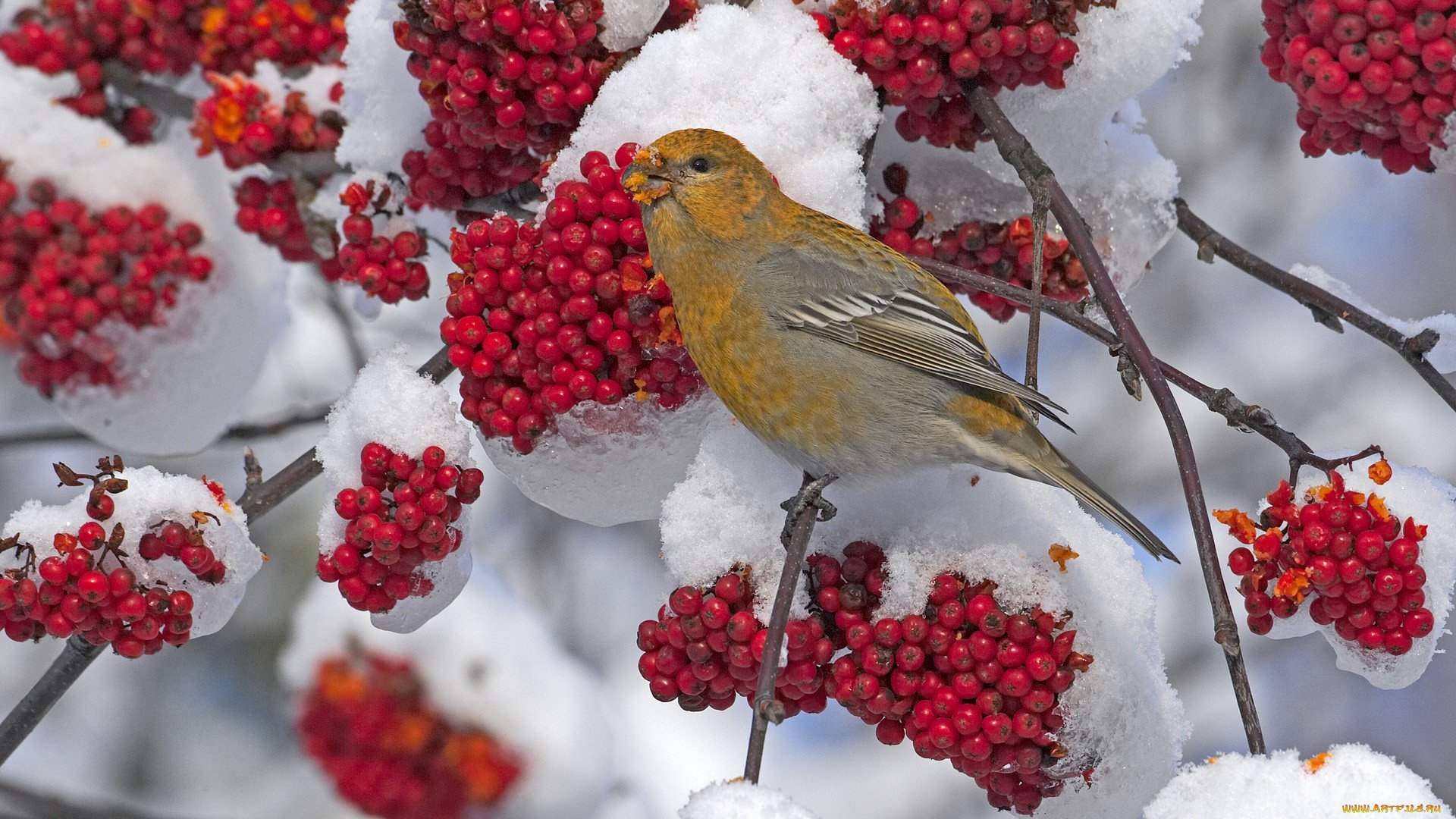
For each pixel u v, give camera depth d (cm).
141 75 855
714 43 699
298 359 1288
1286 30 710
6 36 820
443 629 972
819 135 718
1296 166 1527
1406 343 725
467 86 665
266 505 761
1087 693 631
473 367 662
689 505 652
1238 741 1349
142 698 1204
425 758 946
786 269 703
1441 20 641
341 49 839
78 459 1282
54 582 643
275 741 1202
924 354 716
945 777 1323
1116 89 756
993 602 625
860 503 675
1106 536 694
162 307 820
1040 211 678
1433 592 636
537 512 1350
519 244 657
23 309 791
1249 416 649
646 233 662
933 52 700
